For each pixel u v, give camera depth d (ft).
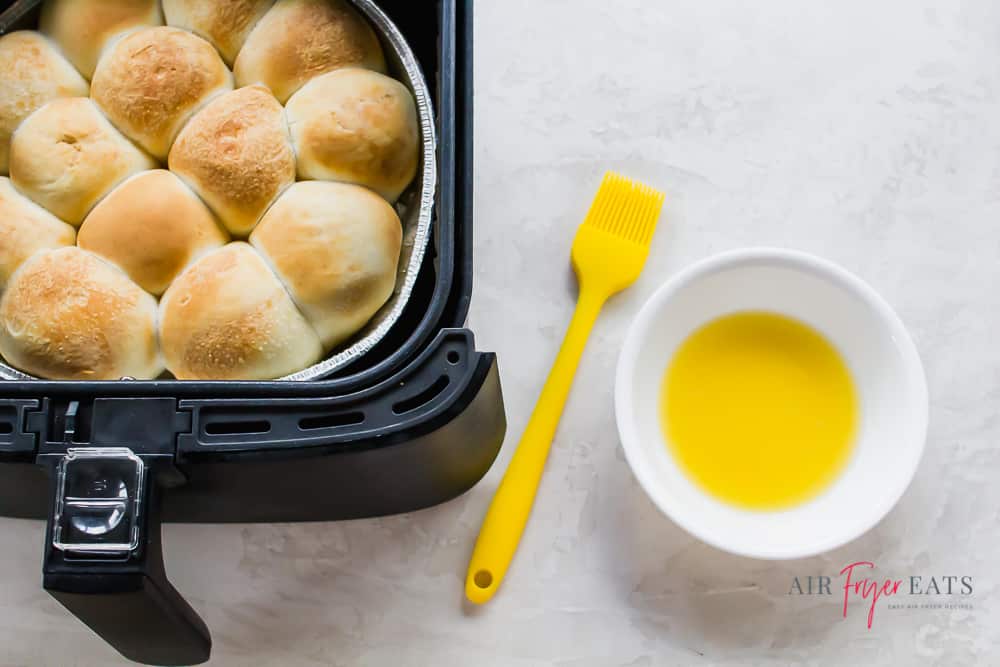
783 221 2.29
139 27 1.96
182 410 1.83
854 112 2.31
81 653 2.19
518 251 2.27
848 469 2.15
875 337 2.12
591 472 2.21
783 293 2.16
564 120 2.31
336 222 1.89
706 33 2.33
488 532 2.15
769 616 2.19
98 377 1.87
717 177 2.30
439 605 2.19
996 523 2.22
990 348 2.27
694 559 2.20
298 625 2.19
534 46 2.32
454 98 1.92
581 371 2.24
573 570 2.19
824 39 2.33
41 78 1.94
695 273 2.09
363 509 2.14
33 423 1.82
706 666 2.18
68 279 1.86
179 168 1.90
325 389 1.84
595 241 2.22
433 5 2.10
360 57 1.98
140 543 1.81
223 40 1.97
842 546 2.17
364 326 1.97
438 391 1.85
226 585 2.19
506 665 2.18
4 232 1.89
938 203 2.30
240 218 1.90
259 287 1.87
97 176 1.90
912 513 2.22
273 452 1.84
